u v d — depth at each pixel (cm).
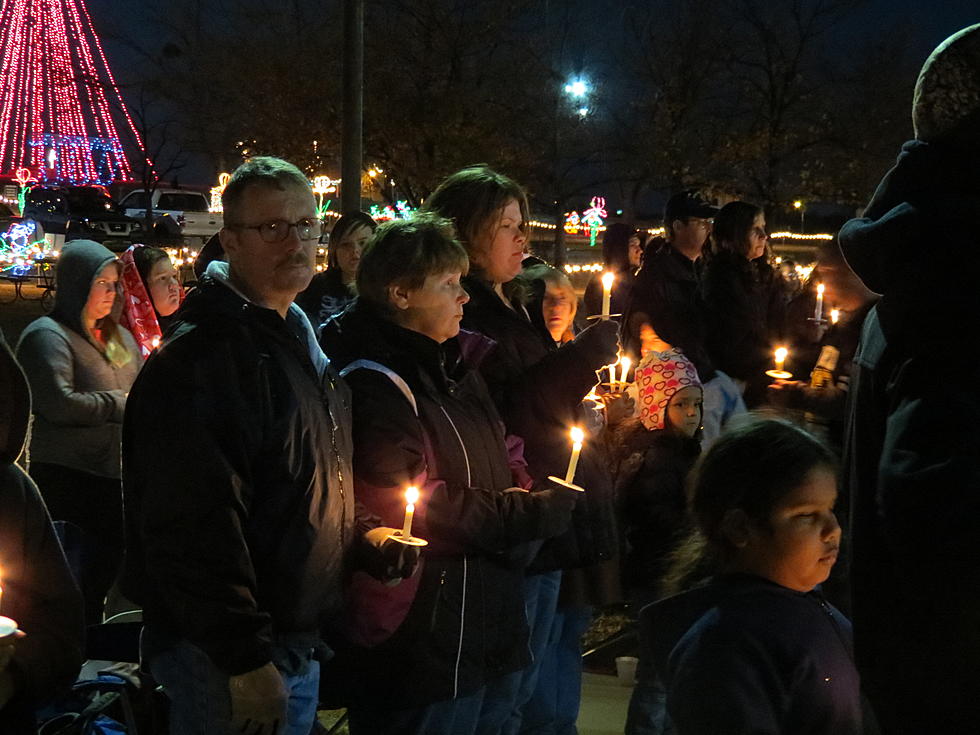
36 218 3045
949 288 210
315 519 269
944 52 219
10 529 264
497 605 320
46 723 340
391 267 324
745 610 216
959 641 203
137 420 260
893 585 215
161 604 265
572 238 3803
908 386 215
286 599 268
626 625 566
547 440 368
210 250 592
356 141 1057
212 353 259
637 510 442
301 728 286
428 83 1992
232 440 257
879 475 214
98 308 498
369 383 315
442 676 306
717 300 587
